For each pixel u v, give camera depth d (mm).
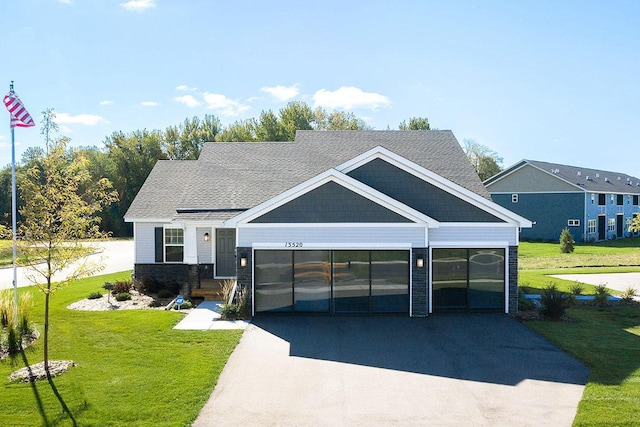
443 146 22922
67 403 9727
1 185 66500
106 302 19016
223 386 10844
